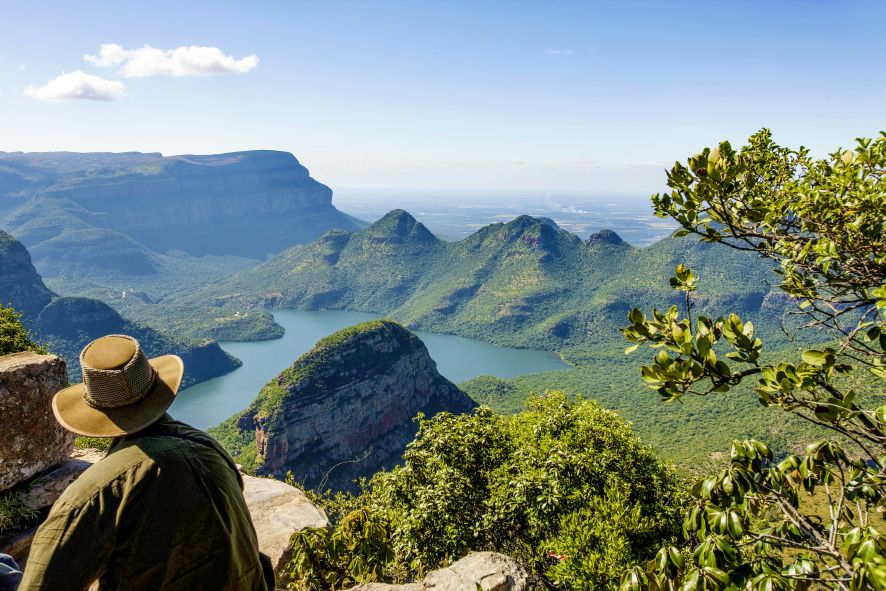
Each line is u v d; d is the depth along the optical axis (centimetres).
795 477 361
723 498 342
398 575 1158
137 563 224
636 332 392
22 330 1428
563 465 1455
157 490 230
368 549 614
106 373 242
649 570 340
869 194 439
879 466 336
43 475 519
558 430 1753
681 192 479
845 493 348
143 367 256
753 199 495
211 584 239
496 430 1828
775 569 315
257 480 831
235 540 254
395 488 1606
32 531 498
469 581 510
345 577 599
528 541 1434
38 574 205
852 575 274
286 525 699
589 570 1172
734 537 318
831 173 523
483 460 1692
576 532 1266
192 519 235
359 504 1438
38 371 520
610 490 1445
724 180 448
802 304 461
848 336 358
